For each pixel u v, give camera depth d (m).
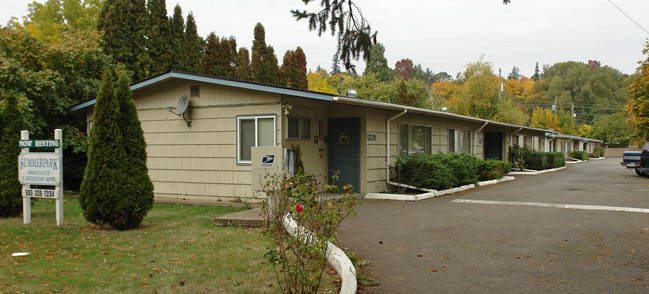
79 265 5.61
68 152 14.70
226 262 5.68
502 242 6.81
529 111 76.25
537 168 23.58
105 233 7.58
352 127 12.64
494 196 12.57
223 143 11.98
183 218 9.14
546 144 35.47
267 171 8.09
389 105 11.89
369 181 12.45
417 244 6.75
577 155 41.75
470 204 10.92
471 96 43.06
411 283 4.95
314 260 4.30
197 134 12.36
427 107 44.28
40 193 8.45
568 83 82.38
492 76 43.56
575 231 7.52
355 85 42.81
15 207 9.32
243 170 11.66
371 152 12.58
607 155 61.59
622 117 63.16
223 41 26.98
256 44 29.72
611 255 5.99
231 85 11.38
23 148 8.69
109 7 20.14
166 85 12.80
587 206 10.23
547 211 9.70
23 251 6.32
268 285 4.76
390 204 10.98
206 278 5.03
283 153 8.23
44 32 23.61
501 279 5.05
